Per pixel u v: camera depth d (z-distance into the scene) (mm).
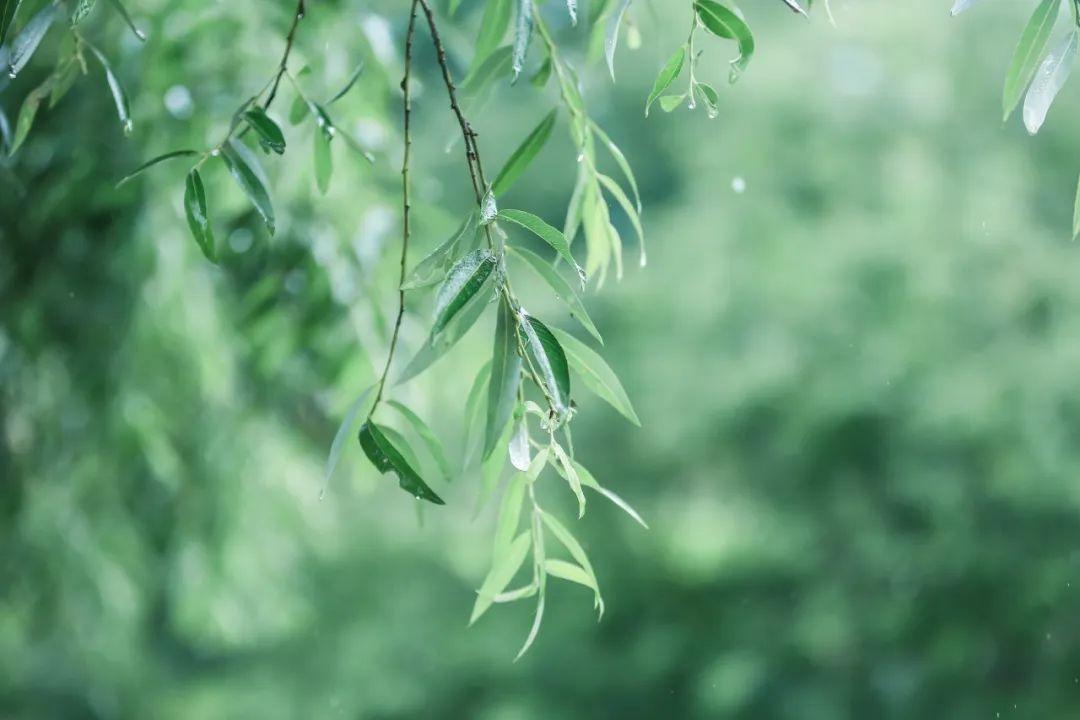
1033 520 6883
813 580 7523
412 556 8555
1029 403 6844
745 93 7863
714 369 7695
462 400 3420
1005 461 6859
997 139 7371
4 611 4852
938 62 7484
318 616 8648
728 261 7766
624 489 8070
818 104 7719
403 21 4234
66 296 3326
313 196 3027
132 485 4141
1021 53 1499
